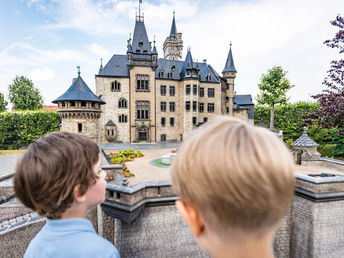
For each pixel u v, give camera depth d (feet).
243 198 1.70
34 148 4.13
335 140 79.25
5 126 106.52
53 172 3.83
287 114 134.51
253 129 2.23
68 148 4.14
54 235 4.10
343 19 44.62
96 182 4.76
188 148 2.25
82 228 4.25
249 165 1.72
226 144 1.96
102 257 3.82
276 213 1.89
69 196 4.12
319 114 48.49
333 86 47.14
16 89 150.61
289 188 1.93
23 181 3.95
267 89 125.59
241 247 2.07
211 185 1.82
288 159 2.02
